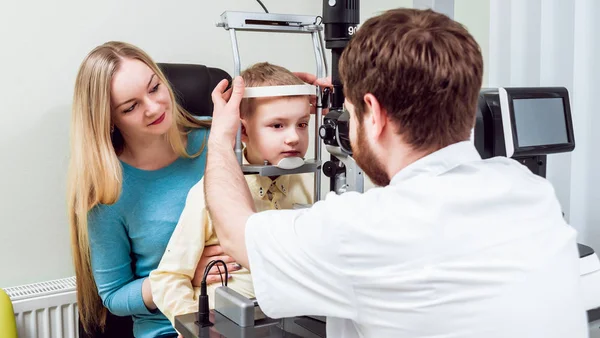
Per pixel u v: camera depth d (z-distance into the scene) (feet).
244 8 6.66
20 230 5.71
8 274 5.69
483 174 2.41
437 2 4.38
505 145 3.82
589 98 6.30
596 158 6.31
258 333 2.85
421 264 2.21
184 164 4.95
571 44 6.26
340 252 2.33
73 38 5.75
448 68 2.33
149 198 4.76
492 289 2.16
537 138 3.98
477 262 2.18
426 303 2.20
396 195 2.39
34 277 5.83
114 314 4.81
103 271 4.68
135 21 6.04
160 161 4.83
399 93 2.37
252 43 6.77
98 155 4.39
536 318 2.14
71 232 4.83
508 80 6.88
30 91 5.61
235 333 2.85
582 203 6.47
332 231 2.35
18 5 5.45
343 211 2.39
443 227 2.23
